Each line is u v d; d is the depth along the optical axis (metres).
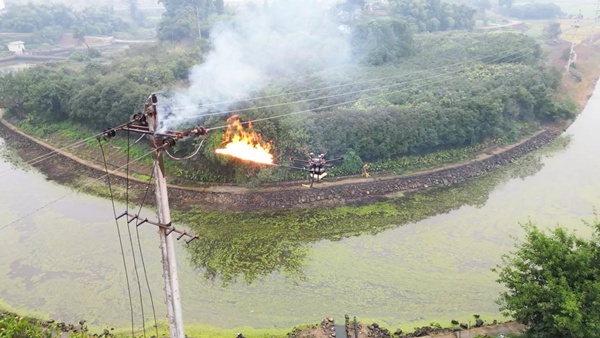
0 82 57.88
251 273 29.98
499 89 49.94
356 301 27.19
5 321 18.41
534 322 19.86
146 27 123.44
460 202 38.81
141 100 45.19
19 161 48.34
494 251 31.88
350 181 40.06
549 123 54.75
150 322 25.48
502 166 45.09
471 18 97.38
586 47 89.06
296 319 25.84
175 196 39.00
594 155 47.66
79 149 48.25
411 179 41.19
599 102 64.94
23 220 36.44
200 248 32.62
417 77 56.47
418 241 33.28
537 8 122.62
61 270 30.17
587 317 18.06
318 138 40.16
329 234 34.31
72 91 52.53
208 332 24.94
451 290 27.95
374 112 42.88
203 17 88.12
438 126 43.44
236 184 39.50
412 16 86.75
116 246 32.75
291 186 39.03
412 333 24.05
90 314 26.25
